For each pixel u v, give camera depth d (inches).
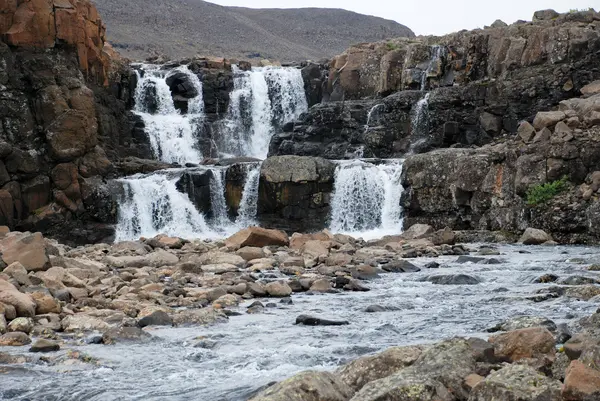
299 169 1334.9
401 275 746.2
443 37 1697.8
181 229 1386.6
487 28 1642.5
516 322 410.6
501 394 248.7
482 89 1449.3
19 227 1268.5
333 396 267.9
